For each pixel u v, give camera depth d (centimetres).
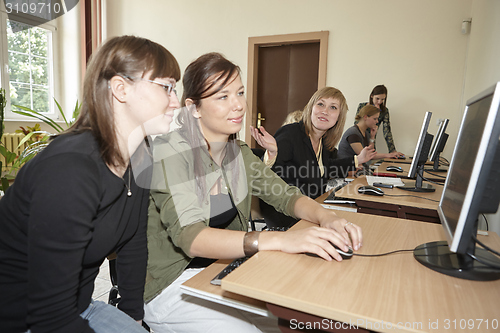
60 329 64
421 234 104
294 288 67
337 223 99
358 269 77
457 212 74
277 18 496
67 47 553
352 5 454
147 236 103
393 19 436
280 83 521
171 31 563
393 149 405
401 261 83
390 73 443
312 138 193
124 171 81
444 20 412
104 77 73
